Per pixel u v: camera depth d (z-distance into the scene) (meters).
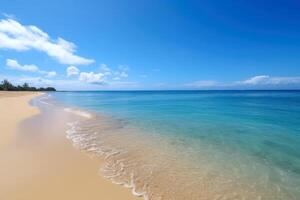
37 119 14.46
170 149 8.05
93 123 13.50
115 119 15.24
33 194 4.50
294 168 6.25
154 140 9.33
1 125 11.45
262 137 9.84
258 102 34.41
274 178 5.63
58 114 17.72
